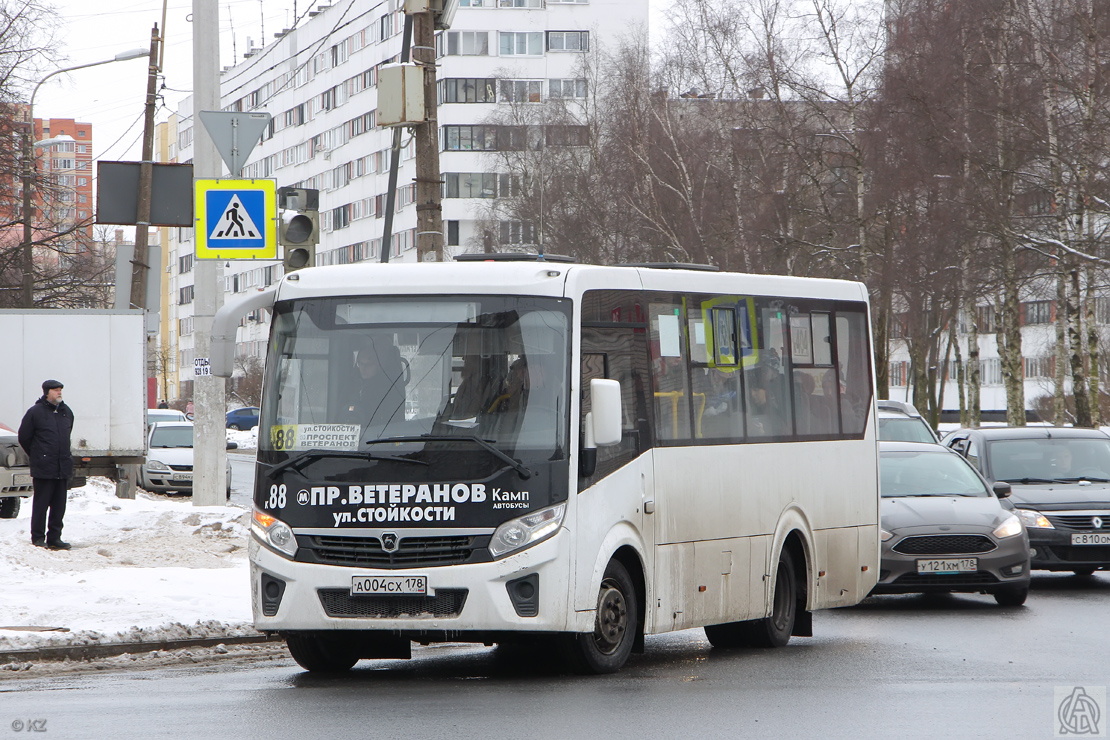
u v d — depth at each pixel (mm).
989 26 56531
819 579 17062
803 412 16938
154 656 15469
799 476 16719
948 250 57781
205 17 27891
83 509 31094
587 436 13242
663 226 68312
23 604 17188
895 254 59250
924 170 56875
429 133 21828
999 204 55188
